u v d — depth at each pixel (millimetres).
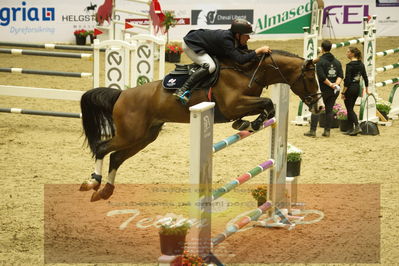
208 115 6887
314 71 9273
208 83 9141
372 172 12141
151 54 16078
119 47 15602
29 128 16188
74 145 14391
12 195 10445
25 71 15789
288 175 9781
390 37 32375
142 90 9570
